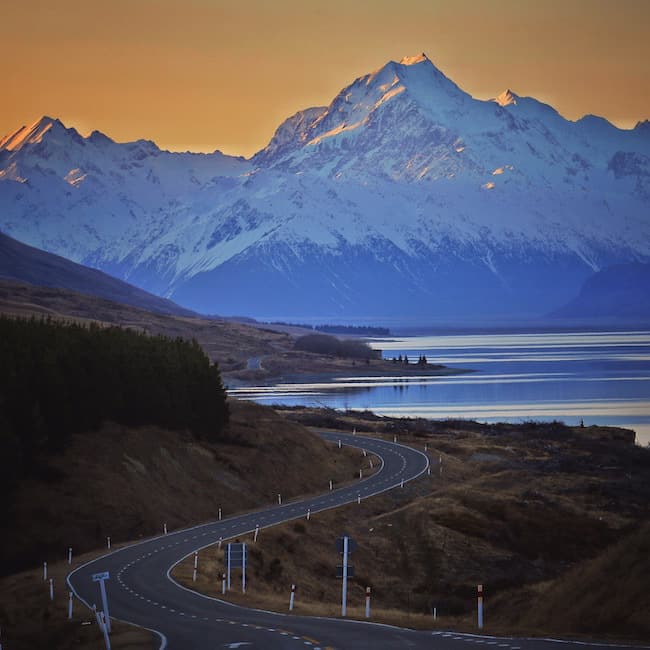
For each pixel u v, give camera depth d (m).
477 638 197.00
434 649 181.25
